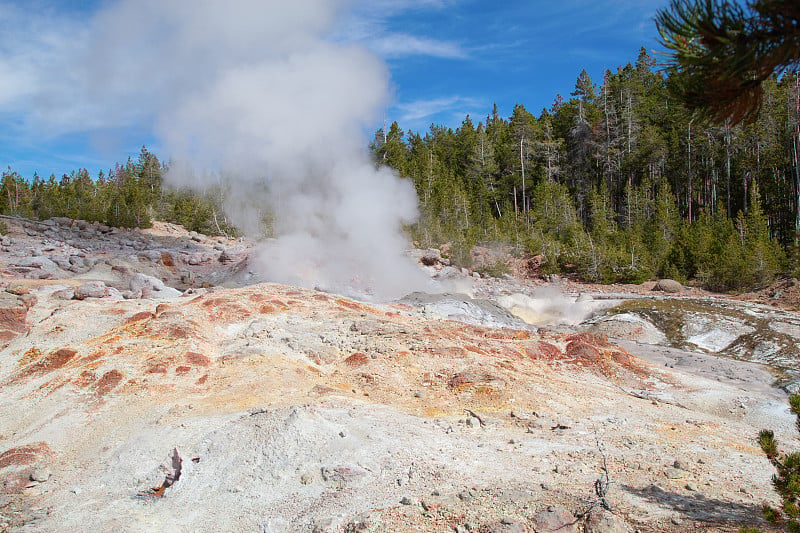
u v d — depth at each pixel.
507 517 6.85
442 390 12.73
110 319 16.25
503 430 10.55
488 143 58.62
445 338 15.94
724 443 10.52
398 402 12.02
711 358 18.16
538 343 16.50
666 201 45.12
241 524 7.53
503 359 14.95
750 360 18.73
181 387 12.33
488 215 50.34
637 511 7.03
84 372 12.64
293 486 8.30
